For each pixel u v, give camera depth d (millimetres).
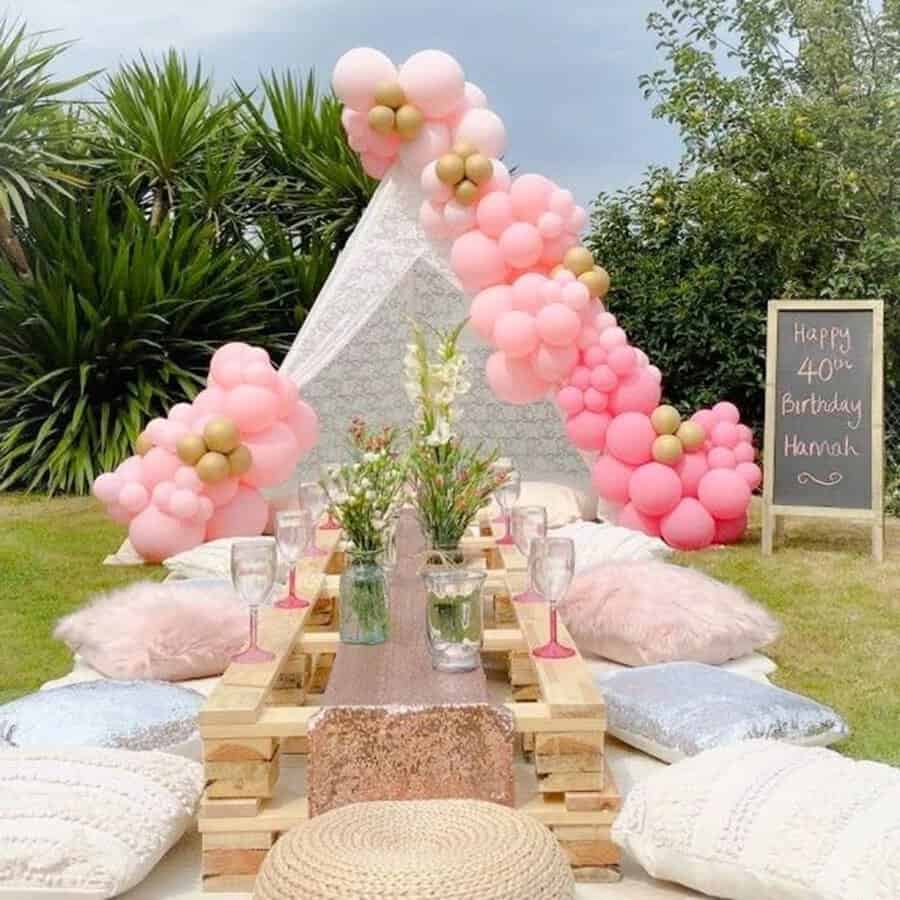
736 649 3307
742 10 7918
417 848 1794
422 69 6090
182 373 8352
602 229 9008
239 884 2076
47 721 2500
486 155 6113
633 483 5824
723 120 7672
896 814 1826
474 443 6559
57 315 8016
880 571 5406
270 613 2871
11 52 8477
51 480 7785
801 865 1818
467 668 2348
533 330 5797
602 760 2123
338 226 10086
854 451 5746
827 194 7391
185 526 5473
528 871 1723
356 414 6348
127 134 9531
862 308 5824
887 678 3742
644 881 2104
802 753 2131
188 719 2580
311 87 10641
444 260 6289
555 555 2422
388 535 2762
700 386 8523
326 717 2076
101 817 2010
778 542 6086
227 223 9945
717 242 8414
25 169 8273
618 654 3299
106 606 3352
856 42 7770
